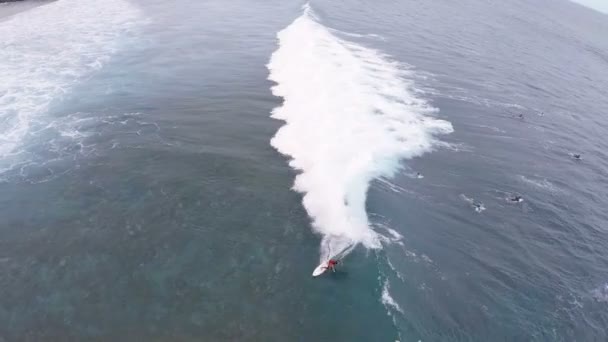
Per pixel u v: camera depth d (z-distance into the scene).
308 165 38.38
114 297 26.83
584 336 26.61
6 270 28.38
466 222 34.16
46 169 37.00
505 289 28.97
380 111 47.16
